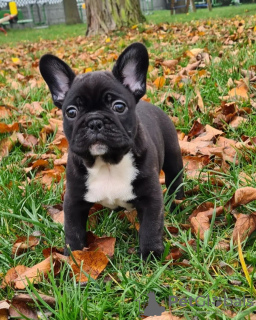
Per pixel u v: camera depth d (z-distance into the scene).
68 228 0.69
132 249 0.73
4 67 2.20
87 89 0.65
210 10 5.23
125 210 0.80
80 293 0.59
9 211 0.82
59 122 1.21
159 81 1.38
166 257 0.67
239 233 0.70
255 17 2.91
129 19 3.11
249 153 0.94
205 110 1.17
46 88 1.53
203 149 0.98
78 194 0.68
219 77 1.34
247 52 1.53
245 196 0.75
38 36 4.54
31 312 0.60
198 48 1.78
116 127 0.63
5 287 0.65
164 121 0.84
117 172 0.67
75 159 0.67
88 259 0.66
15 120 1.27
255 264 0.64
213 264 0.65
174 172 0.84
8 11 6.52
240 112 1.14
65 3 6.55
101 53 2.22
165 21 3.68
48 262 0.66
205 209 0.78
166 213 0.79
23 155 1.08
